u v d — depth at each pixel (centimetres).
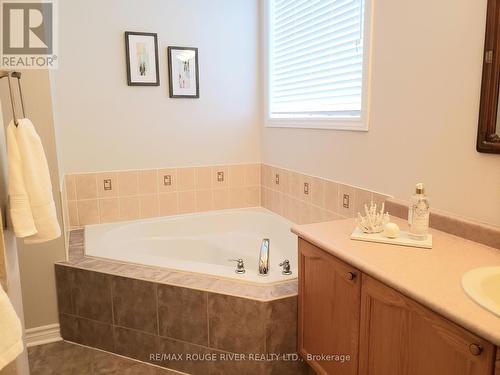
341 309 161
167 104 325
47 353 240
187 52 323
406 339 128
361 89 228
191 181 342
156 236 324
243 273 220
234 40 337
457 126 171
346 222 198
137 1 304
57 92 294
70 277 243
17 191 137
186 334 216
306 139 288
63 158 302
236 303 200
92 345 246
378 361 142
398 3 197
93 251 260
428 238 162
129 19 304
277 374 202
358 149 235
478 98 161
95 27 297
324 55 263
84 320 245
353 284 151
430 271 133
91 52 299
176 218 333
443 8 173
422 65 186
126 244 298
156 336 224
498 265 137
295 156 304
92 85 302
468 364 107
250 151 358
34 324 249
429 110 184
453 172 175
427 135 186
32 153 144
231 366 207
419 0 185
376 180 222
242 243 326
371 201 226
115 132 314
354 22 233
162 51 317
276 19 322
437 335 116
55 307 251
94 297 238
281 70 320
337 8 246
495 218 158
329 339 171
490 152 156
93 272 234
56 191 240
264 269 218
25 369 161
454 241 163
